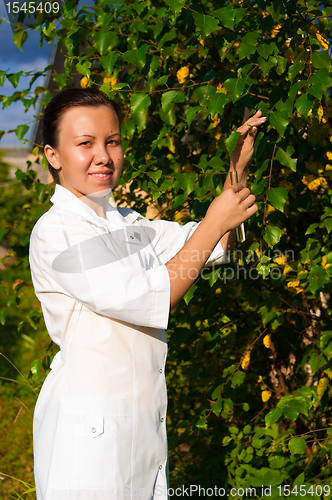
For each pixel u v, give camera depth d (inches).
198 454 104.2
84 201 53.8
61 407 48.0
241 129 56.9
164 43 74.1
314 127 68.7
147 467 49.6
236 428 85.5
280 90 62.9
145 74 71.7
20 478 113.6
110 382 48.3
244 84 58.3
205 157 75.3
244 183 60.6
